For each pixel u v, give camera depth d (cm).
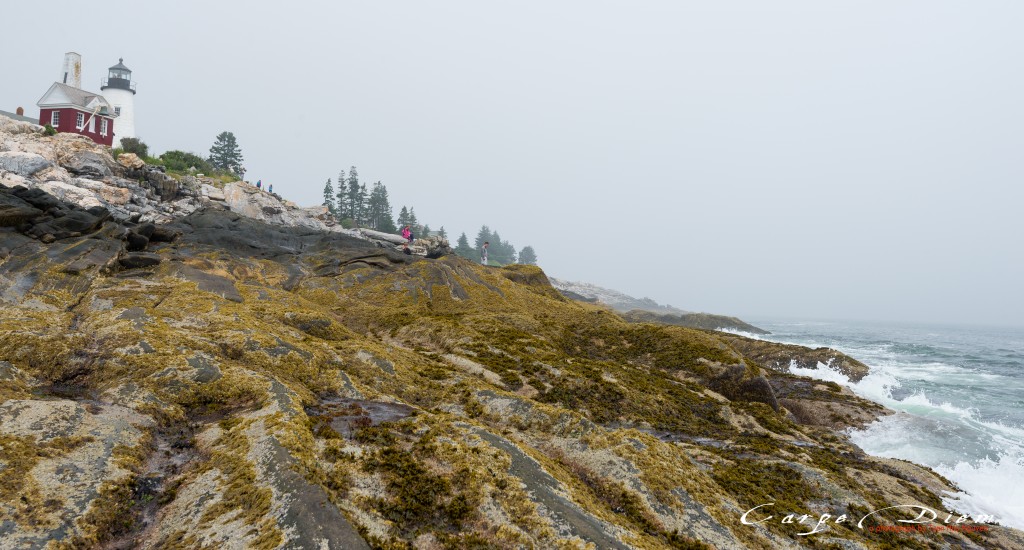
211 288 2759
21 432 1002
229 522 873
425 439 1230
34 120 6781
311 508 879
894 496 1602
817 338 9294
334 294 3781
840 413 2717
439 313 3566
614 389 2122
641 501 1167
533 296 4641
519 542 929
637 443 1370
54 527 818
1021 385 4172
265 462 1010
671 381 2577
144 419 1205
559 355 2459
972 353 7056
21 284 2247
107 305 2086
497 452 1185
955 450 2331
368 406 1490
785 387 3067
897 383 3784
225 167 11894
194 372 1427
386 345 2284
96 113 6569
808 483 1562
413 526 937
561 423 1508
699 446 1778
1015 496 1905
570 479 1191
